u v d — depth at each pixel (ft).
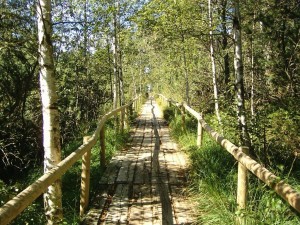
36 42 25.07
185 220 17.08
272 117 22.76
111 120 47.26
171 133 44.98
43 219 17.07
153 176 24.66
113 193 21.50
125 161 29.12
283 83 25.91
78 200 20.85
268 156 22.38
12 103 30.83
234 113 25.14
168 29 33.68
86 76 49.93
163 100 88.38
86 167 18.83
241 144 23.07
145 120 62.28
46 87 17.16
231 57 45.27
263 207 14.55
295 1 25.12
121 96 55.77
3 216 8.68
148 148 34.88
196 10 35.09
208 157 24.06
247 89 33.73
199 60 51.72
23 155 32.48
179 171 25.89
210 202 17.63
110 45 52.19
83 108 49.85
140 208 18.97
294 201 9.10
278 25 25.93
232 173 20.40
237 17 24.80
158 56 87.66
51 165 17.19
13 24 26.73
